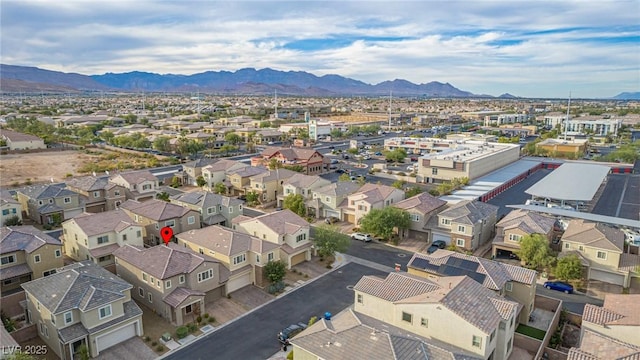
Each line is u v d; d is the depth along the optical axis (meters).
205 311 44.31
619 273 49.94
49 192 71.62
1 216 65.62
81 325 36.69
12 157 126.31
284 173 90.44
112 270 51.50
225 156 140.75
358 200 70.62
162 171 113.75
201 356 36.94
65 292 37.12
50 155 132.12
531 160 138.12
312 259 57.88
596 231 53.25
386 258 58.69
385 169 120.88
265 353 37.50
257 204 84.50
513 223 59.34
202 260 44.84
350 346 30.25
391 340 29.81
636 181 112.25
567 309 45.09
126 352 37.31
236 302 46.34
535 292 46.84
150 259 45.25
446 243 62.97
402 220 63.75
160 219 60.47
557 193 81.25
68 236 56.16
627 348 30.73
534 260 52.53
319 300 46.88
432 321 34.69
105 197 77.81
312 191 79.38
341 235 57.44
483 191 91.06
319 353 30.33
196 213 65.50
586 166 107.00
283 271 49.31
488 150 125.81
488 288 39.88
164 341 38.81
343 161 136.12
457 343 33.53
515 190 100.00
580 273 49.75
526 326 42.00
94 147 151.00
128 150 146.62
